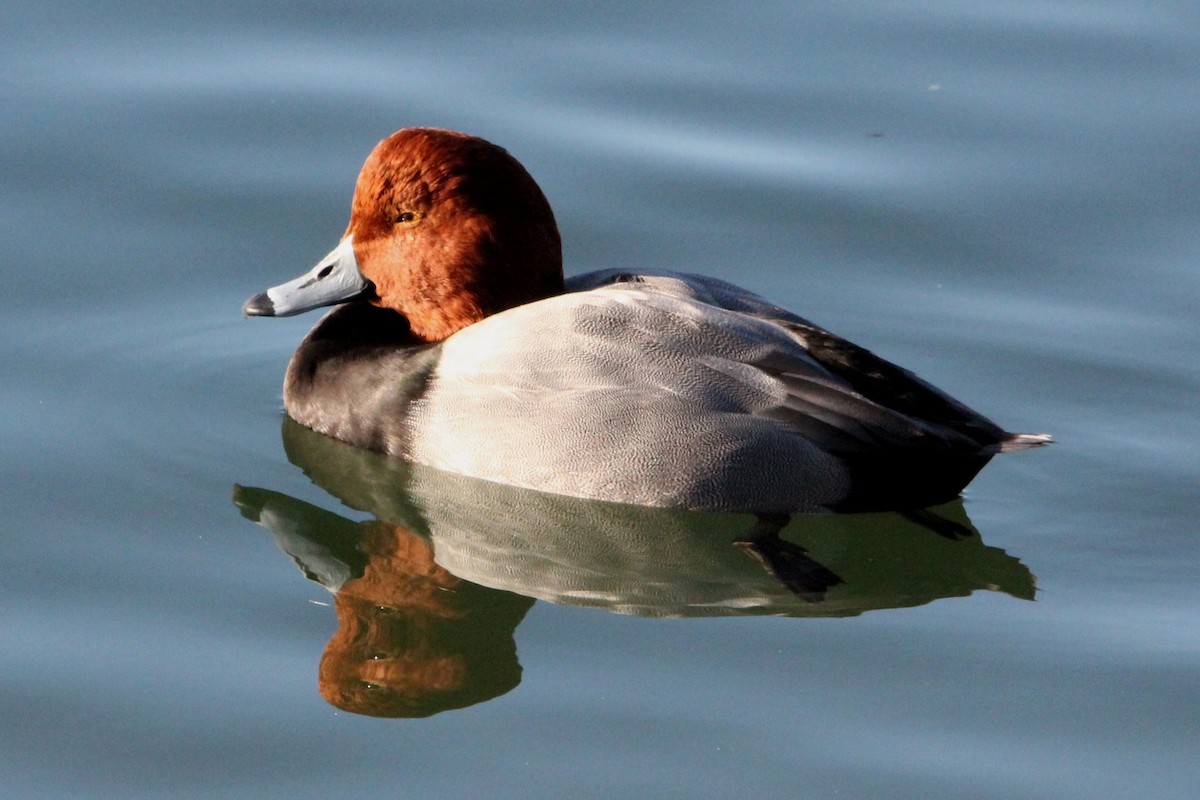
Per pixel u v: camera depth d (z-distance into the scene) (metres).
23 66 14.84
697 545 10.27
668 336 10.25
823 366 10.30
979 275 13.27
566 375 10.25
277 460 11.26
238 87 14.77
